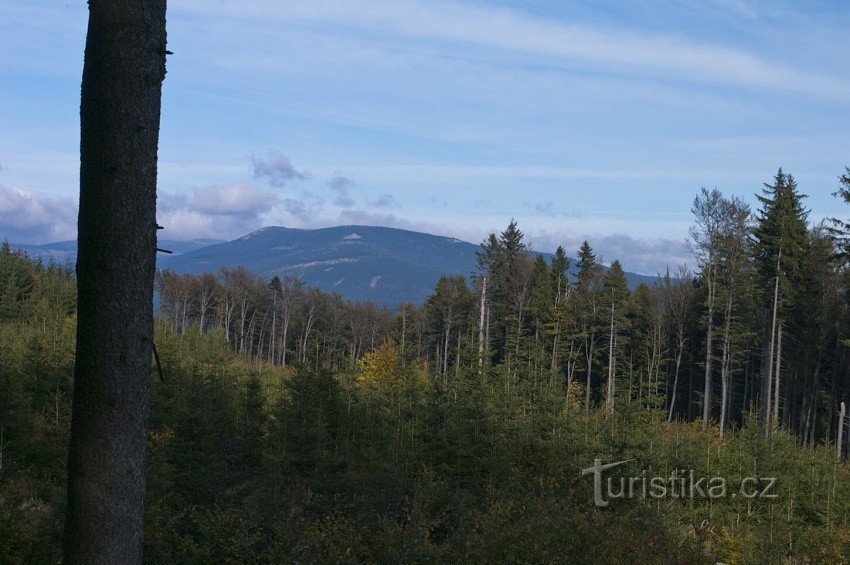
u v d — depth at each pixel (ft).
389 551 28.45
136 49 14.88
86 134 14.97
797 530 62.28
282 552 28.17
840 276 153.89
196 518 31.99
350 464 63.72
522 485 50.26
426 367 89.40
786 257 140.56
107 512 14.66
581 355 222.89
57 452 52.75
